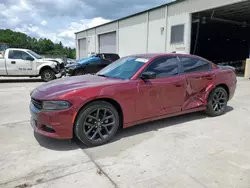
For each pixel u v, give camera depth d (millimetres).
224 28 22391
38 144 3160
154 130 3744
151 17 15523
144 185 2199
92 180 2281
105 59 12531
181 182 2248
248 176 2354
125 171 2457
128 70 3732
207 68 4469
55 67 11148
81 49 29047
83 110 2963
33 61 10727
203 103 4332
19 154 2848
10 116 4594
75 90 2957
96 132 3109
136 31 17312
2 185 2180
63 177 2332
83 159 2730
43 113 2891
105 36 22359
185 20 12898
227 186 2182
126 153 2900
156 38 15281
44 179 2291
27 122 4180
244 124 4090
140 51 17062
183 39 13133
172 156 2812
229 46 30109
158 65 3766
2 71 10352
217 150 2988
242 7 12164
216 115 4566
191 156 2814
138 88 3385
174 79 3803
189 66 4180
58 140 3303
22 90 8000
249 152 2930
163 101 3699
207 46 28078
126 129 3779
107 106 3152
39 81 11125
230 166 2562
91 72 11969
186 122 4180
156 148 3051
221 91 4598
